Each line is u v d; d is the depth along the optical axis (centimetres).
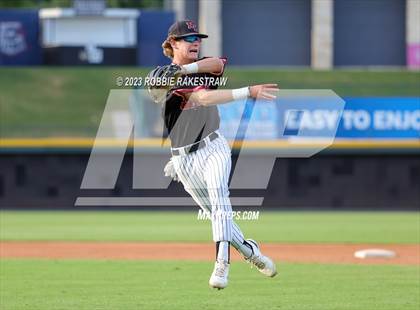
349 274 3497
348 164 7600
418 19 11088
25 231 5597
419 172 7588
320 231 5559
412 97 7600
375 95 8681
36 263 3888
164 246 4656
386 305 2761
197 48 2134
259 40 11288
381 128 7625
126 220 6525
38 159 7644
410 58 11119
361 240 4988
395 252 4344
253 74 9544
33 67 9794
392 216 6850
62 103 9188
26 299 2894
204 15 11031
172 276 3447
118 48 10338
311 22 11269
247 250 2152
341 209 7581
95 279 3366
